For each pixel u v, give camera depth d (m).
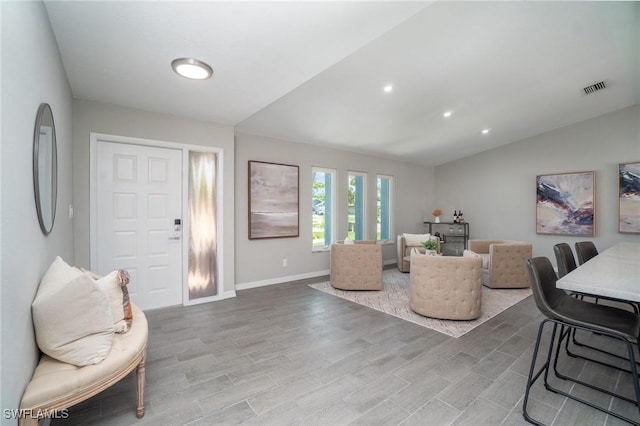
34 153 1.42
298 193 5.20
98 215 3.12
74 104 2.95
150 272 3.43
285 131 4.67
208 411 1.74
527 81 3.77
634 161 4.86
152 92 2.87
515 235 6.27
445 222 7.21
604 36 2.96
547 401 1.84
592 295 1.33
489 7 2.41
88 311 1.51
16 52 1.17
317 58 2.29
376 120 4.53
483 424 1.64
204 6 1.69
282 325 3.07
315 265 5.45
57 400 1.28
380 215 6.85
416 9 1.83
